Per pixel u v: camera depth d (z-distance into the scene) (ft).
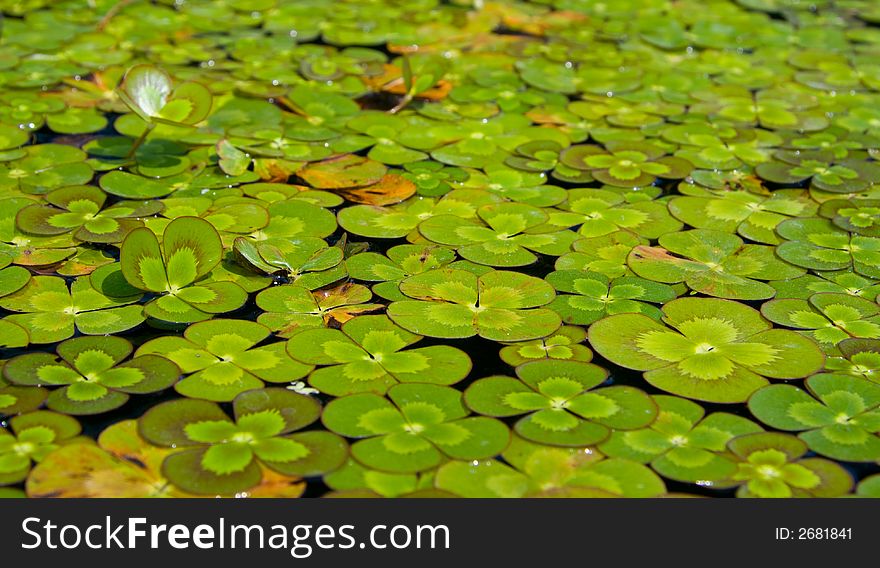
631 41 8.54
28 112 6.53
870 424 3.92
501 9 9.17
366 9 9.00
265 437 3.73
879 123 6.98
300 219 5.40
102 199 5.51
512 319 4.54
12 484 3.46
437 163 6.17
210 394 3.95
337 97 7.06
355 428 3.79
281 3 9.03
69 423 3.76
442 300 4.67
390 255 5.08
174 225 4.62
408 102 7.07
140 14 8.51
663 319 4.57
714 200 5.76
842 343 4.42
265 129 6.50
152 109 5.75
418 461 3.64
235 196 5.62
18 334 4.29
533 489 3.53
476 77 7.56
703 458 3.71
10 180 5.67
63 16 8.36
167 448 3.66
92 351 4.19
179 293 4.65
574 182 5.98
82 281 4.74
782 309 4.68
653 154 6.35
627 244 5.26
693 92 7.47
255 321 4.46
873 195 5.87
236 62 7.59
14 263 4.85
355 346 4.30
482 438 3.76
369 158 6.18
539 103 7.15
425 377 4.11
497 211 5.56
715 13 9.39
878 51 8.48
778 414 3.96
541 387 4.07
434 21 8.75
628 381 4.14
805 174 6.13
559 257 5.11
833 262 5.13
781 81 7.76
